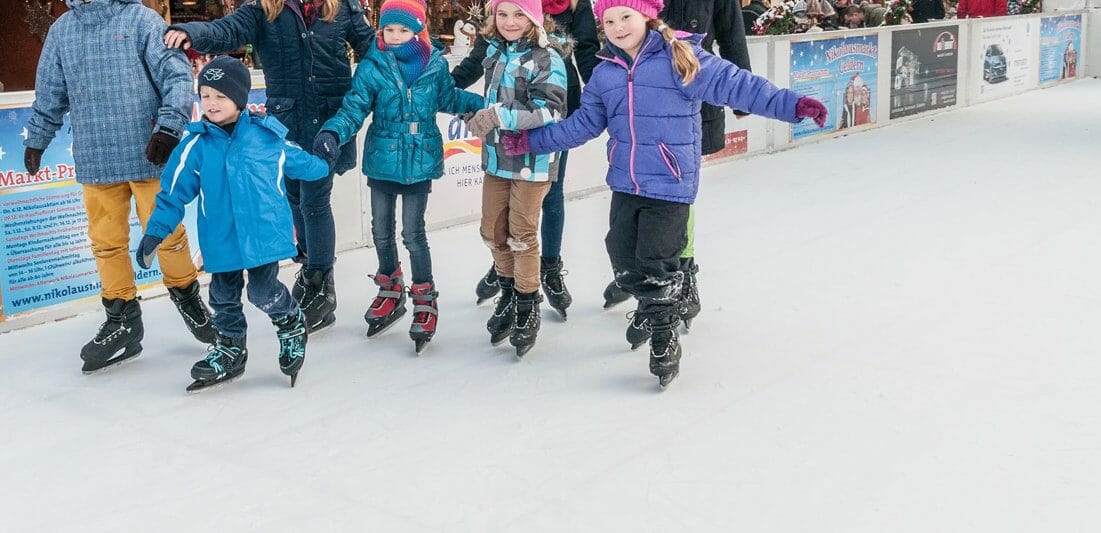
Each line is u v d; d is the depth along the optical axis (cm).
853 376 362
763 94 327
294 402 349
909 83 1098
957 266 504
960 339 398
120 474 297
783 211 647
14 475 297
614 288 447
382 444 314
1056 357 375
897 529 256
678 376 366
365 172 397
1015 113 1141
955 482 280
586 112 358
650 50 342
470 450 308
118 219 380
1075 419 320
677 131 342
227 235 343
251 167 341
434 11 800
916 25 1095
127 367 388
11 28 746
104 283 381
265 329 432
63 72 372
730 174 793
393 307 419
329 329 432
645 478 287
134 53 369
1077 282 469
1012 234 566
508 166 378
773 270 507
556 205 426
